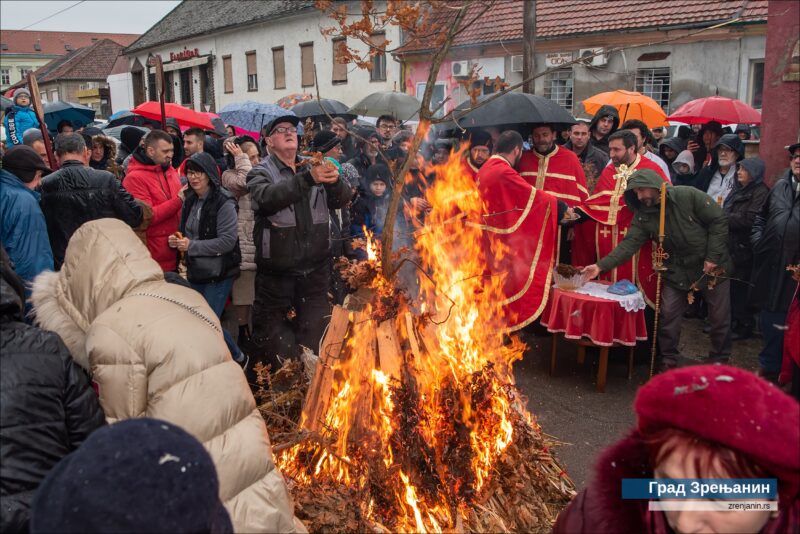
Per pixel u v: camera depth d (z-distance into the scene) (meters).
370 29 2.73
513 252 5.59
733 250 6.36
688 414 1.09
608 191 5.93
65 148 4.53
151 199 5.14
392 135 8.06
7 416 1.65
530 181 6.34
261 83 25.19
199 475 1.09
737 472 1.10
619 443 1.35
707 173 7.62
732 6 12.85
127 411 1.92
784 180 5.19
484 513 2.90
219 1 29.95
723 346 5.42
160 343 1.95
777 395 1.10
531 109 5.96
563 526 1.40
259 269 4.65
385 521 2.81
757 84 12.90
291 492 2.86
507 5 15.95
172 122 8.46
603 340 5.14
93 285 2.07
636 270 5.62
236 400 2.02
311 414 3.11
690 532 1.18
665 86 14.04
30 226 3.95
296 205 4.44
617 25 14.06
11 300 1.83
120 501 1.02
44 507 1.07
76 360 2.02
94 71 48.81
